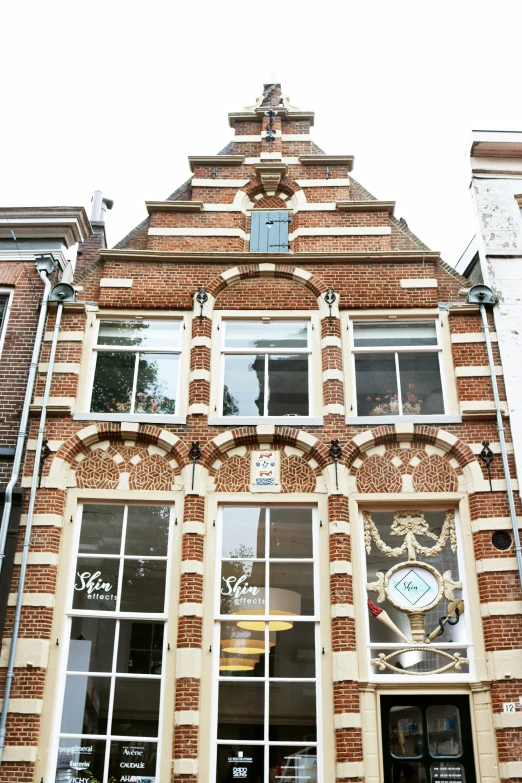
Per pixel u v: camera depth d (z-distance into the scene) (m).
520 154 15.79
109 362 14.16
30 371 13.58
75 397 13.61
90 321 14.40
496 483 12.75
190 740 11.20
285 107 16.55
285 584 12.40
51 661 11.75
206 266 14.82
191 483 12.82
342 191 15.65
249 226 15.55
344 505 12.68
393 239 15.28
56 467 12.89
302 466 13.09
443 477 13.00
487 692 11.59
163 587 12.38
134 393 13.91
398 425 13.22
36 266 14.68
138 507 12.94
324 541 12.54
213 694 11.69
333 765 11.18
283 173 15.75
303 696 11.70
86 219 15.52
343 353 14.12
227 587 12.40
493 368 13.59
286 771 11.28
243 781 11.22
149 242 15.15
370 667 11.93
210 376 13.88
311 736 11.45
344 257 14.73
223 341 14.31
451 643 12.04
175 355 14.25
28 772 11.02
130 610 12.22
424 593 12.39
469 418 13.34
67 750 11.38
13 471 12.70
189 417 13.38
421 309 14.42
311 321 14.39
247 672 11.86
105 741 11.44
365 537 12.76
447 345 14.16
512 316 14.16
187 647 11.73
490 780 11.13
